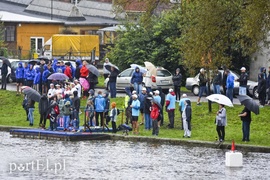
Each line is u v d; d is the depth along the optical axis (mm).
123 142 71812
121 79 93625
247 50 74812
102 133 74375
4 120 84000
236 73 94750
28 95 78750
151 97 75688
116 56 110375
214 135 73000
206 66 74000
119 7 103188
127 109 76250
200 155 64500
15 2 154250
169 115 76688
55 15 149625
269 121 76438
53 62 93438
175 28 106250
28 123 82438
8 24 141500
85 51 127375
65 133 73500
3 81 94812
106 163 60125
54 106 76688
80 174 55469
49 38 144625
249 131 70750
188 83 92250
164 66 105938
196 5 73750
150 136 72438
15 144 70188
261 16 68938
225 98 69000
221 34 73250
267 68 99062
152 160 61844
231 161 59344
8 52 131125
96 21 148500
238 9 72500
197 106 82062
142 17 92938
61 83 87125
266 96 83062
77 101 76812
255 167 59375
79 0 159250
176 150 67188
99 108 76062
